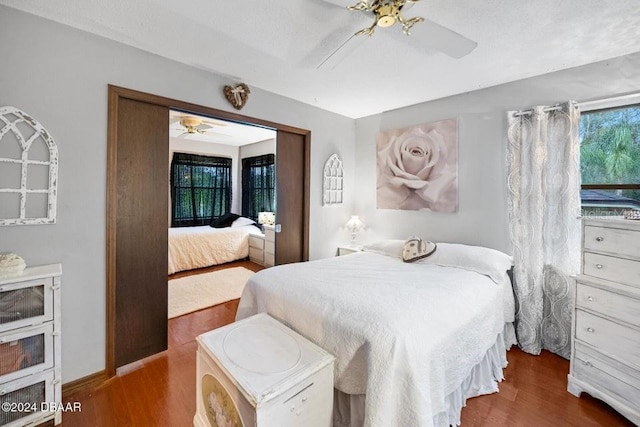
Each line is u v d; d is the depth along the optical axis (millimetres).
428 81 2582
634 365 1531
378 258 2705
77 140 1839
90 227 1901
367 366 1256
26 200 1683
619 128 2158
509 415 1645
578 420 1608
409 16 1604
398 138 3334
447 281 1933
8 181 1628
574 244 2223
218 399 1312
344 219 3787
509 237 2562
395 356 1225
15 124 1642
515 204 2447
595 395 1695
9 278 1439
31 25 1675
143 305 2176
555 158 2314
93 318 1922
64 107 1788
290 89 2826
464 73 2404
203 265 4707
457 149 2879
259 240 5023
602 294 1675
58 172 1777
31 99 1682
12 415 1477
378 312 1418
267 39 1938
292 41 1964
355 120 3859
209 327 2727
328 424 1327
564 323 2270
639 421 1492
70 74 1804
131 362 2127
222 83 2523
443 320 1488
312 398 1236
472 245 2803
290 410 1146
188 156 5496
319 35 1885
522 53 2062
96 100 1901
